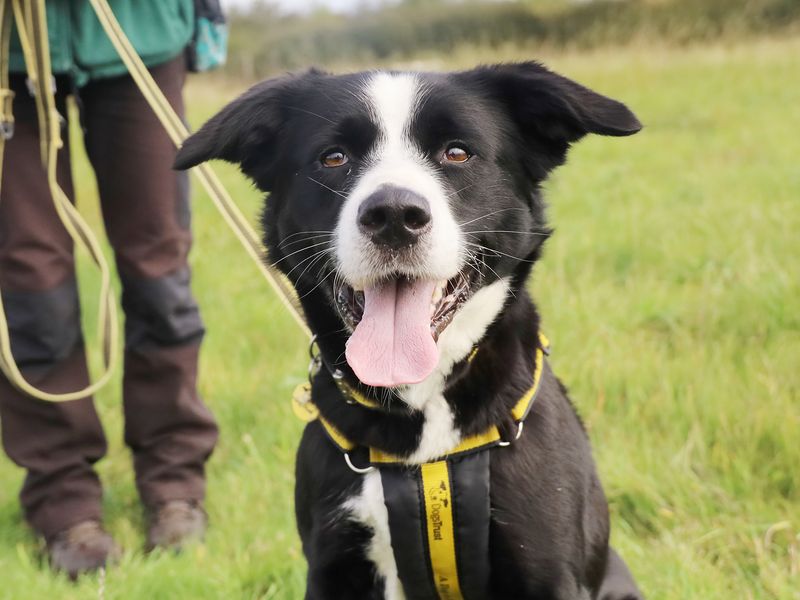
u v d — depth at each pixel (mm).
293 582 976
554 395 864
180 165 859
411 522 812
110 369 1070
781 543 1004
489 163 858
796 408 1164
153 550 1077
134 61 1009
